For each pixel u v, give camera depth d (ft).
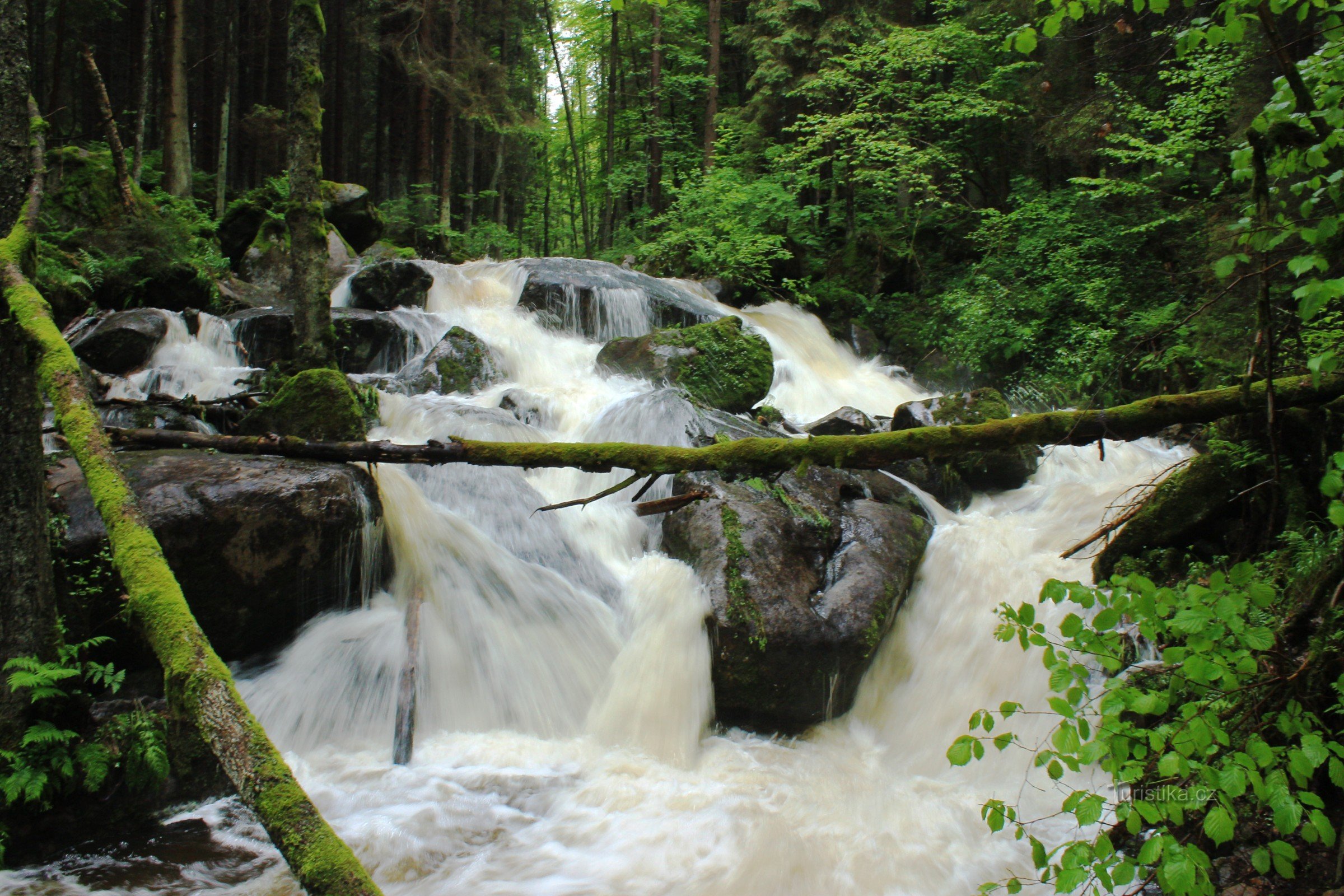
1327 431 17.16
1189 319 12.64
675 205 63.41
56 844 13.73
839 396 43.21
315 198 24.31
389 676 18.38
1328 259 9.45
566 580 21.49
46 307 10.01
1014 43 10.63
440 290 44.21
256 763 5.62
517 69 103.65
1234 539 18.98
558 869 14.10
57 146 40.52
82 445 8.14
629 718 18.86
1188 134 37.01
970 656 20.63
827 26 60.90
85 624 15.40
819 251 61.82
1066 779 17.20
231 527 17.10
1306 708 10.57
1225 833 7.05
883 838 15.29
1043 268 45.75
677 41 84.17
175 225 42.11
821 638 19.16
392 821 15.15
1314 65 9.71
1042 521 25.59
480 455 12.65
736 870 14.15
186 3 77.41
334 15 88.17
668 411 27.53
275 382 23.84
